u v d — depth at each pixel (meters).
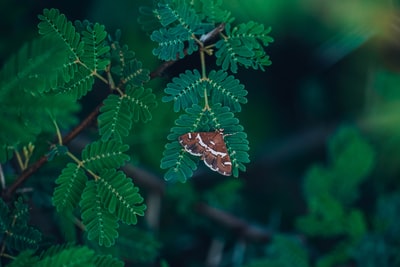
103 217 0.68
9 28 0.95
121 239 0.77
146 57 0.94
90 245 0.74
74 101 0.66
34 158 0.72
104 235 0.68
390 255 0.87
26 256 0.67
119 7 0.98
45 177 0.75
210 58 0.92
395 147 1.05
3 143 0.66
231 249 0.97
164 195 0.92
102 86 0.98
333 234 0.88
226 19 0.69
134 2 0.98
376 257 0.86
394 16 1.02
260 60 0.69
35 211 0.82
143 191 0.93
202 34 0.69
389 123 1.07
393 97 1.07
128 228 0.77
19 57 0.65
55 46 0.65
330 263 0.87
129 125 0.68
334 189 0.92
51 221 0.82
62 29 0.68
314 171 0.92
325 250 0.95
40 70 0.65
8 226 0.69
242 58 0.68
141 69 0.69
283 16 1.02
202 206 0.94
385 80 1.07
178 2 0.69
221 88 0.68
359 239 0.87
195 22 0.69
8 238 0.69
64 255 0.66
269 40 0.68
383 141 1.06
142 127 0.91
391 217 0.89
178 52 0.69
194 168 0.67
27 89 0.65
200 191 0.99
